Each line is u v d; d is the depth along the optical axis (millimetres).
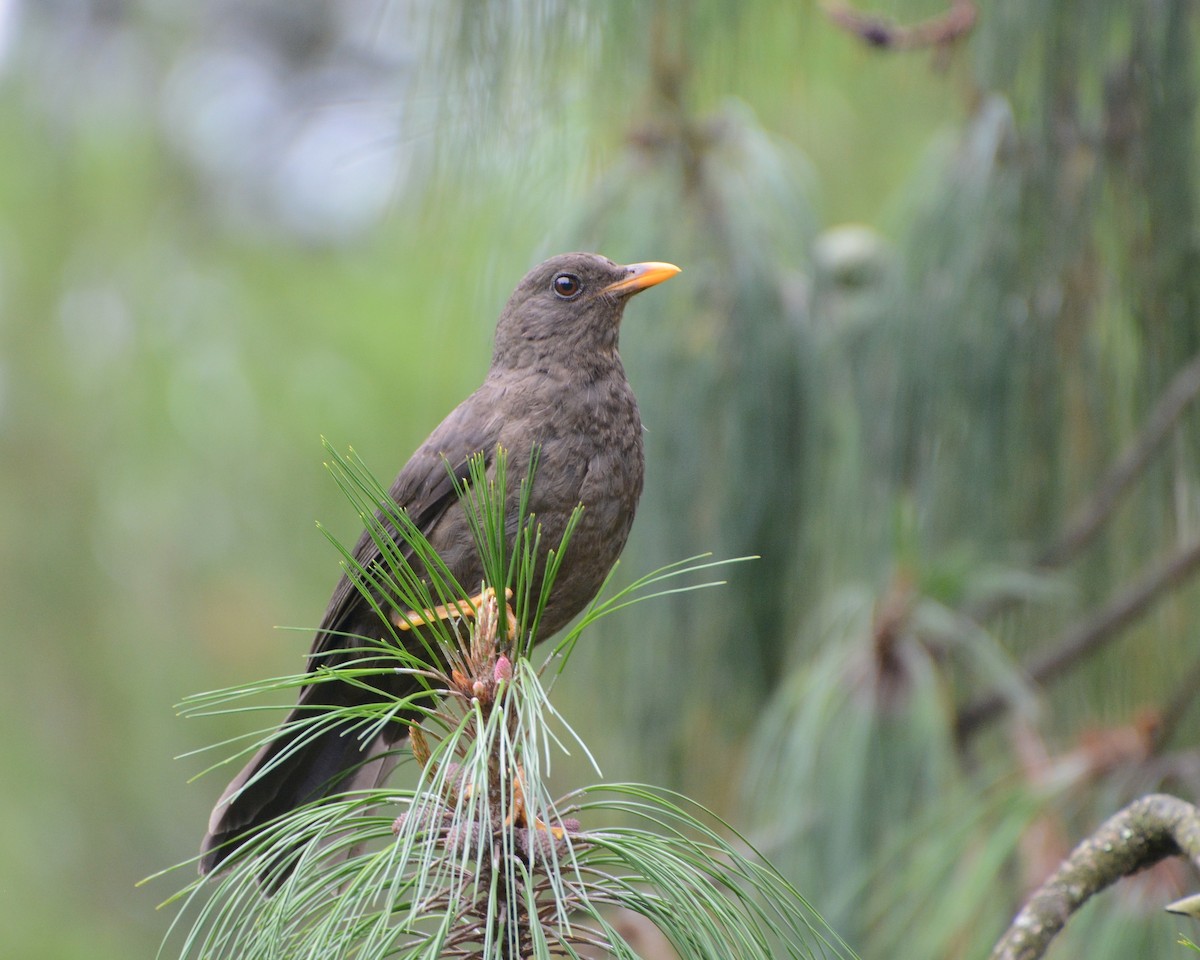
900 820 6855
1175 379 7461
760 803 7156
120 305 12188
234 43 14922
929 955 6055
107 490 11922
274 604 12250
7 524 11812
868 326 8016
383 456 11781
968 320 7430
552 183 7836
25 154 12734
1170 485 7562
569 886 4016
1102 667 8000
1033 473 7684
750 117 8016
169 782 12414
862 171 10477
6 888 11383
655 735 7953
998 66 7012
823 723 7000
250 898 3840
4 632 11820
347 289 12523
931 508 7641
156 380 11922
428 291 10305
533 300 7277
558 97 7336
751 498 7711
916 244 7582
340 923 3672
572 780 9633
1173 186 7176
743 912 4000
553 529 6777
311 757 6988
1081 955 5801
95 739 12055
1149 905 5777
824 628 7578
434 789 3850
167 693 12180
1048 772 6559
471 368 7852
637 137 7852
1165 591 7547
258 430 11875
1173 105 7059
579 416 6941
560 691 9055
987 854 6176
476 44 6949
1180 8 6953
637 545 7859
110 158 13000
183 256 12695
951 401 7500
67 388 11977
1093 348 7578
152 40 13992
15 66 13195
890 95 10297
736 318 7699
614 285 7242
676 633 7824
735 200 7816
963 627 7387
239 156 14070
